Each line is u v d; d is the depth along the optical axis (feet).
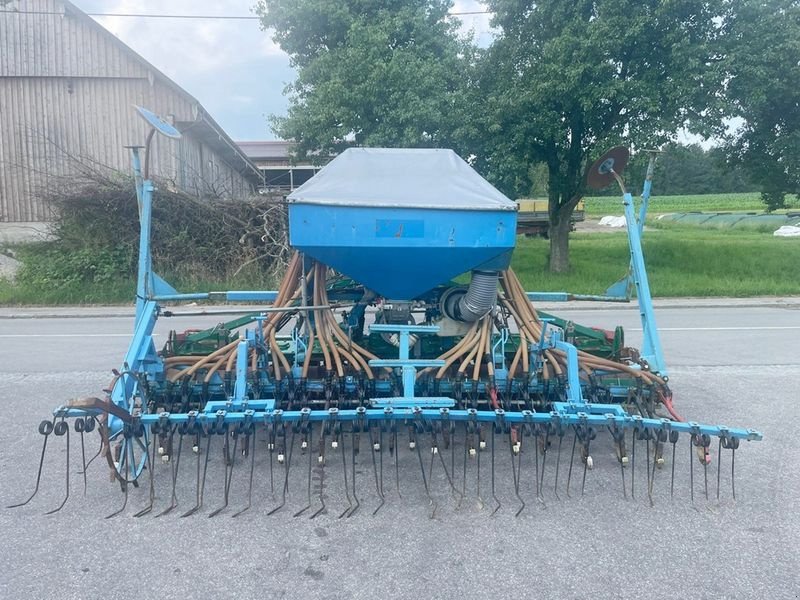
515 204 16.79
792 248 80.74
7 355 31.22
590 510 14.55
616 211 207.51
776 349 32.50
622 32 51.42
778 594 11.30
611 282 60.13
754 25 52.11
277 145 151.74
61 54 67.92
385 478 16.25
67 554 12.62
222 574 11.93
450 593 11.32
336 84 56.39
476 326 18.60
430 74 56.18
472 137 56.54
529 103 54.80
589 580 11.74
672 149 54.80
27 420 20.80
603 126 57.52
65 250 57.00
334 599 11.15
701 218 147.74
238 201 59.16
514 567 12.17
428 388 17.26
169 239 57.41
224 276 57.72
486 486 15.78
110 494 15.34
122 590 11.40
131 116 68.49
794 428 20.16
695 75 50.72
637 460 17.47
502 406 16.76
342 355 17.99
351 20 61.11
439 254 16.61
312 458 17.43
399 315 18.63
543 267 69.00
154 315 18.25
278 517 14.17
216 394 17.61
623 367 17.98
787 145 58.13
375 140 56.13
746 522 14.02
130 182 57.52
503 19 58.85
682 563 12.33
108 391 14.83
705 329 39.22
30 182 69.36
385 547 12.91
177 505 14.75
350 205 16.24
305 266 18.37
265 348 18.42
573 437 19.01
